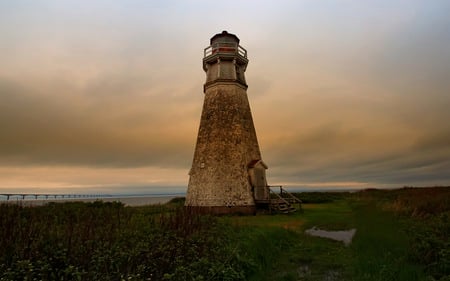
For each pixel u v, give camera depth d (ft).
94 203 75.51
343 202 127.85
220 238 31.37
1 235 24.29
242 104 89.30
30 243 22.95
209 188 78.84
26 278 16.60
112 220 35.17
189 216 38.11
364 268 26.76
